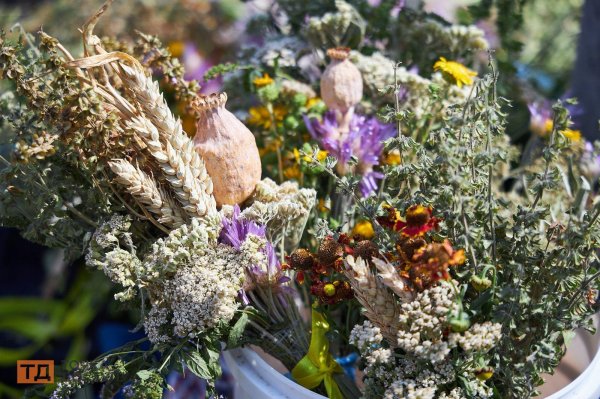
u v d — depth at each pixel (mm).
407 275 413
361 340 414
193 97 528
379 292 417
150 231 507
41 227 506
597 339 490
